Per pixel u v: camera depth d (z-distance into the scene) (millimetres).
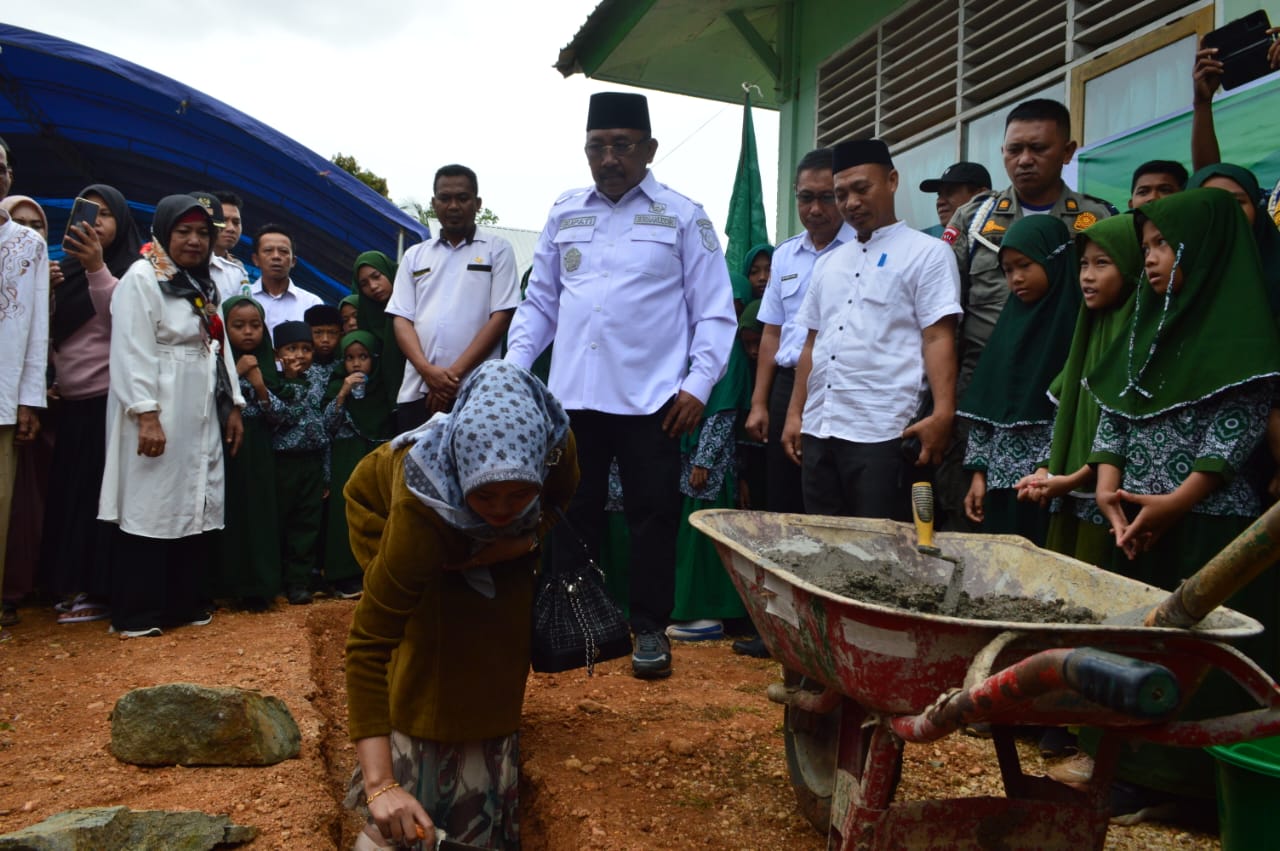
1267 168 4832
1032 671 1780
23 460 5750
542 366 6141
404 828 2512
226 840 2906
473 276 5828
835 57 9016
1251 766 2393
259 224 12867
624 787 3465
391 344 6512
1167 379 3066
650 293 4691
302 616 5840
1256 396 2920
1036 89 6766
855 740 2666
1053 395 3727
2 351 4875
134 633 5152
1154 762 3086
